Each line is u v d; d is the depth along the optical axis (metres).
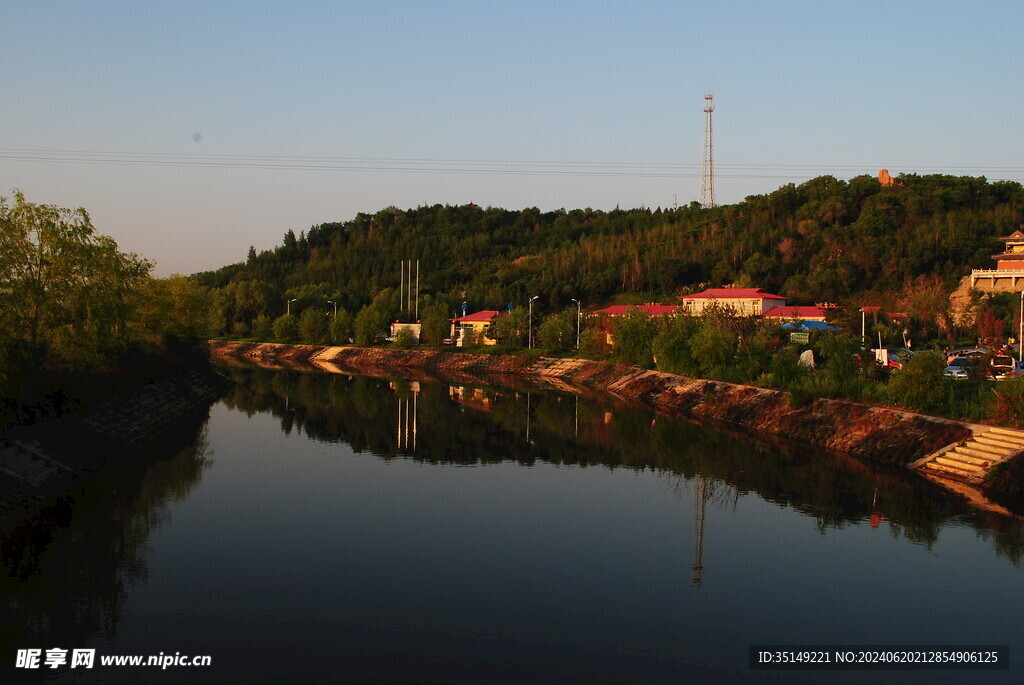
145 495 36.94
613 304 147.25
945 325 87.94
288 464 45.16
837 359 55.50
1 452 34.25
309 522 33.09
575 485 40.31
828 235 136.25
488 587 25.73
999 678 19.83
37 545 29.03
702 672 20.09
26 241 38.72
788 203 161.88
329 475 42.34
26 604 23.59
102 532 30.86
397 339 137.88
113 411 49.22
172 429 56.56
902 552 29.16
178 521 32.81
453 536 31.34
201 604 23.86
